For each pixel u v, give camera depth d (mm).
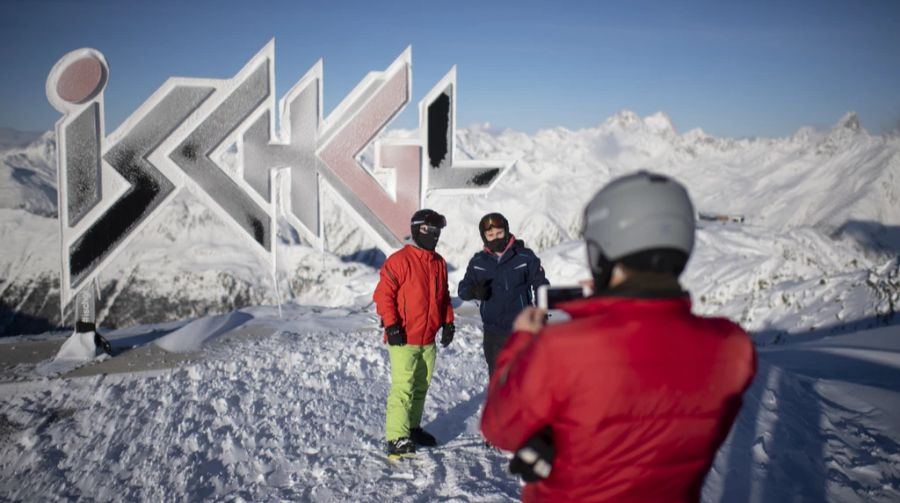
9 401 6035
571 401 1369
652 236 1357
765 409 5215
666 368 1336
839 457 4430
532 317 1596
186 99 9031
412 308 4633
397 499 3938
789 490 3895
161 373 6875
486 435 1604
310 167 9922
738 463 4223
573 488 1430
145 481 4527
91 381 6598
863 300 17141
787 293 21219
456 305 11289
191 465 4746
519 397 1404
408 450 4609
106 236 8414
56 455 4938
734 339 1435
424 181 10523
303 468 4613
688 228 1400
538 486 1525
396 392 4680
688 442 1393
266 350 7809
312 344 8156
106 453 4945
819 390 6203
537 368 1369
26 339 8727
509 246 4617
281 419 5617
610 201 1435
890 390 5898
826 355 9633
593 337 1346
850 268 31922
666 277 1413
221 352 7734
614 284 1477
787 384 5988
